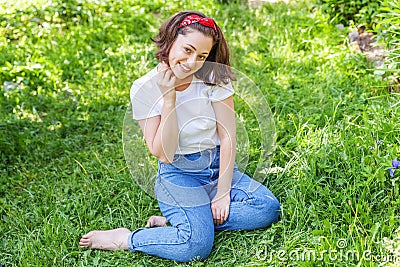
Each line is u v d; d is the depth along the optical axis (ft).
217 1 22.00
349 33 18.60
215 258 11.57
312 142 13.76
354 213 11.50
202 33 11.06
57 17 21.67
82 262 11.68
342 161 12.76
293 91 16.52
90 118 16.63
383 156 12.28
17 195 14.06
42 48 19.80
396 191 11.69
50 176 14.55
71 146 15.70
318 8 20.18
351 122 14.10
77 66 19.06
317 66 17.66
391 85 15.58
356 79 16.55
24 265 11.60
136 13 21.67
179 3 22.21
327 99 15.67
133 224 12.70
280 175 13.08
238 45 19.17
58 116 16.78
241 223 11.93
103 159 14.94
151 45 19.84
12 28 20.95
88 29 20.88
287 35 18.93
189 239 11.38
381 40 16.31
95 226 12.60
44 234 12.36
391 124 13.26
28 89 17.93
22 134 15.88
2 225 12.96
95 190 13.75
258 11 21.02
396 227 11.12
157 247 11.60
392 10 15.87
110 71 18.51
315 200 12.09
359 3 18.78
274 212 12.00
